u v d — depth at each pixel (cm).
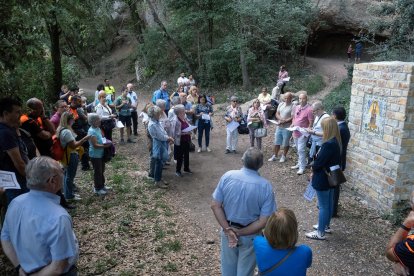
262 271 283
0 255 468
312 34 2444
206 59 2350
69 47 3027
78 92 1155
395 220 628
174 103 979
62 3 1403
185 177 858
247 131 1043
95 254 504
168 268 477
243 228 354
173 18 2406
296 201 725
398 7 1312
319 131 766
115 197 714
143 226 598
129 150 1087
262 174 875
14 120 417
